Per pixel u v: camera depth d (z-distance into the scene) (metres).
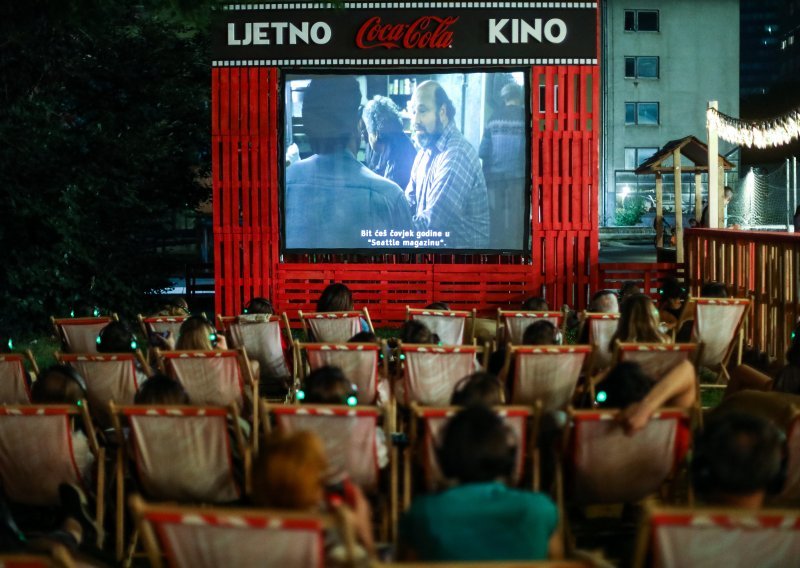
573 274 12.88
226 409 4.34
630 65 41.28
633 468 4.32
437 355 6.02
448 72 12.70
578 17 12.66
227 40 12.75
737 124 13.04
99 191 14.25
